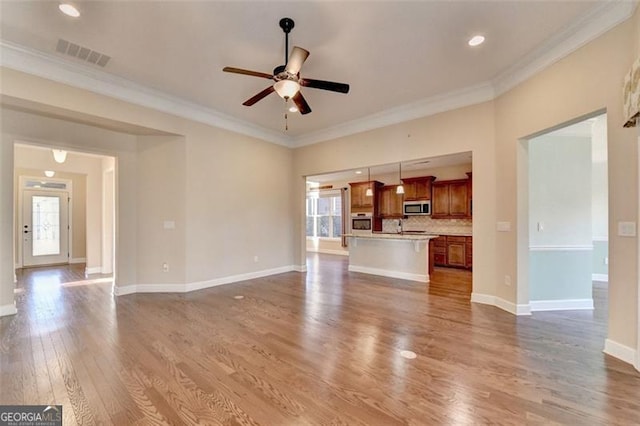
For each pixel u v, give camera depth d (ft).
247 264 18.26
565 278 12.42
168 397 6.32
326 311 12.13
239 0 7.61
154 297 14.17
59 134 12.68
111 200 20.54
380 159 16.37
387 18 8.35
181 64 10.90
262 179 19.15
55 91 10.71
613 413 5.75
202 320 11.06
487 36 9.26
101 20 8.38
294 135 20.43
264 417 5.71
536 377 7.07
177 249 15.16
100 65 10.96
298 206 21.02
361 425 5.49
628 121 7.31
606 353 8.28
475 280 13.42
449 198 23.53
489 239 12.94
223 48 9.86
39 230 23.34
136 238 15.10
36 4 7.72
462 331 9.96
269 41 9.46
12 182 11.64
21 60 9.91
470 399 6.24
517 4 7.86
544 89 10.20
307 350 8.57
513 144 11.64
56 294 14.79
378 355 8.25
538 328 10.19
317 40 9.39
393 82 12.42
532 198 12.48
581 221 12.55
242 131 17.83
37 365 7.65
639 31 7.23
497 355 8.21
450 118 13.84
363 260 20.94
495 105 12.61
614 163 8.09
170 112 14.35
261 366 7.65
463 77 12.05
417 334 9.71
